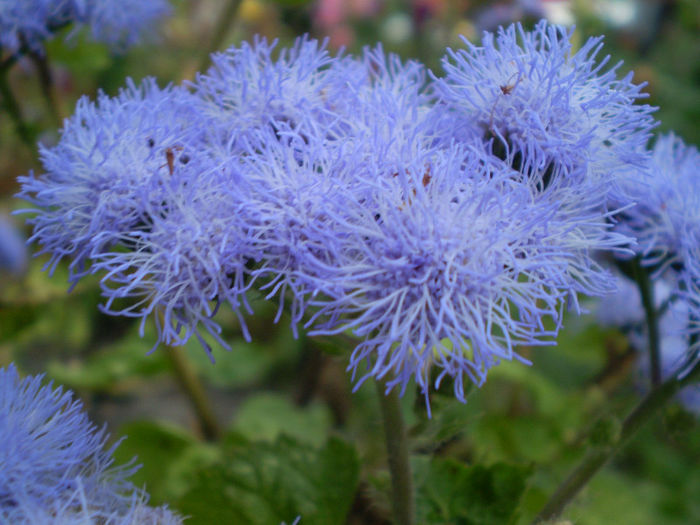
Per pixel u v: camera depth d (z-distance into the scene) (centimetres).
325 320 8
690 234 9
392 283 7
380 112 8
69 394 8
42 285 16
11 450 7
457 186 7
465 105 9
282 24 21
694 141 21
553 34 8
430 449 11
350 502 11
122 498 8
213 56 9
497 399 16
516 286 7
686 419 11
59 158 8
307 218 7
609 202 9
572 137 8
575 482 10
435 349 7
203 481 11
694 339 10
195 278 8
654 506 16
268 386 20
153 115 8
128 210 8
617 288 8
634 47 23
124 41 13
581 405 16
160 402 20
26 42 12
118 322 20
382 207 7
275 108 9
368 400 16
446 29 21
